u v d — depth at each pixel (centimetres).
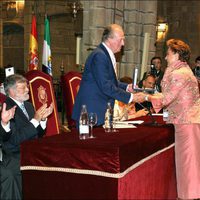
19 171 323
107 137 298
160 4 1220
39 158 277
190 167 362
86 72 350
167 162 365
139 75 791
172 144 374
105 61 338
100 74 334
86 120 307
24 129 327
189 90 365
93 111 342
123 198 265
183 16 1198
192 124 366
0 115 325
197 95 372
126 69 796
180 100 365
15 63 1533
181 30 1204
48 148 274
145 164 308
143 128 355
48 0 1306
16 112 341
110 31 345
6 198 314
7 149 333
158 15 1220
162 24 1196
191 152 363
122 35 347
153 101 357
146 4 802
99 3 707
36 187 280
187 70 368
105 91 336
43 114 337
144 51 677
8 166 325
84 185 266
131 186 280
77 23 1346
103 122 347
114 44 347
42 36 1307
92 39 710
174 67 369
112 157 255
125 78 510
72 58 1391
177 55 369
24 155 282
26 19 1365
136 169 289
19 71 871
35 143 278
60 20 1350
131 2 781
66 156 269
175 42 371
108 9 729
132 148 277
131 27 787
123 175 259
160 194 350
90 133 312
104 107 348
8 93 354
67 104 491
